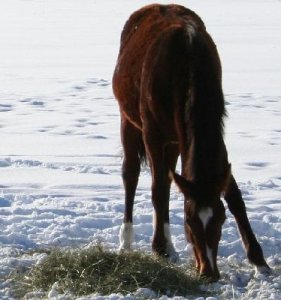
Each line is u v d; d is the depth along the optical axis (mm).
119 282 8805
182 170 9672
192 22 10516
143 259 9398
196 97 9047
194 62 9312
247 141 20078
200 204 8414
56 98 28141
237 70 36281
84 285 8703
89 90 30344
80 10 90250
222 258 10344
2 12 86188
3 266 9500
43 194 14164
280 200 14070
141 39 11297
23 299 8375
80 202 13477
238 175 16359
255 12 86062
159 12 11672
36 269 9180
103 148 18984
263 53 43438
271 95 28766
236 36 54844
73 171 16406
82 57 42094
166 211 10406
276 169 16984
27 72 36000
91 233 11492
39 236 11164
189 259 10164
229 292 8656
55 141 19891
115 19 73688
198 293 8719
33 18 76000
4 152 18391
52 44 49094
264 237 11328
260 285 8969
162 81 10086
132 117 11391
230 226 11992
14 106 26219
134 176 11617
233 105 26312
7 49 46156
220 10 89625
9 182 15164
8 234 11156
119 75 11602
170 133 10273
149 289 8594
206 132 8789
